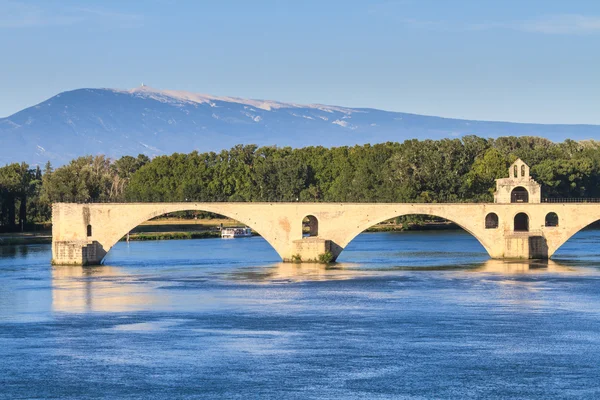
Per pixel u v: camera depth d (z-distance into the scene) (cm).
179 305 14375
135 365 10762
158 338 12038
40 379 10256
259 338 12006
